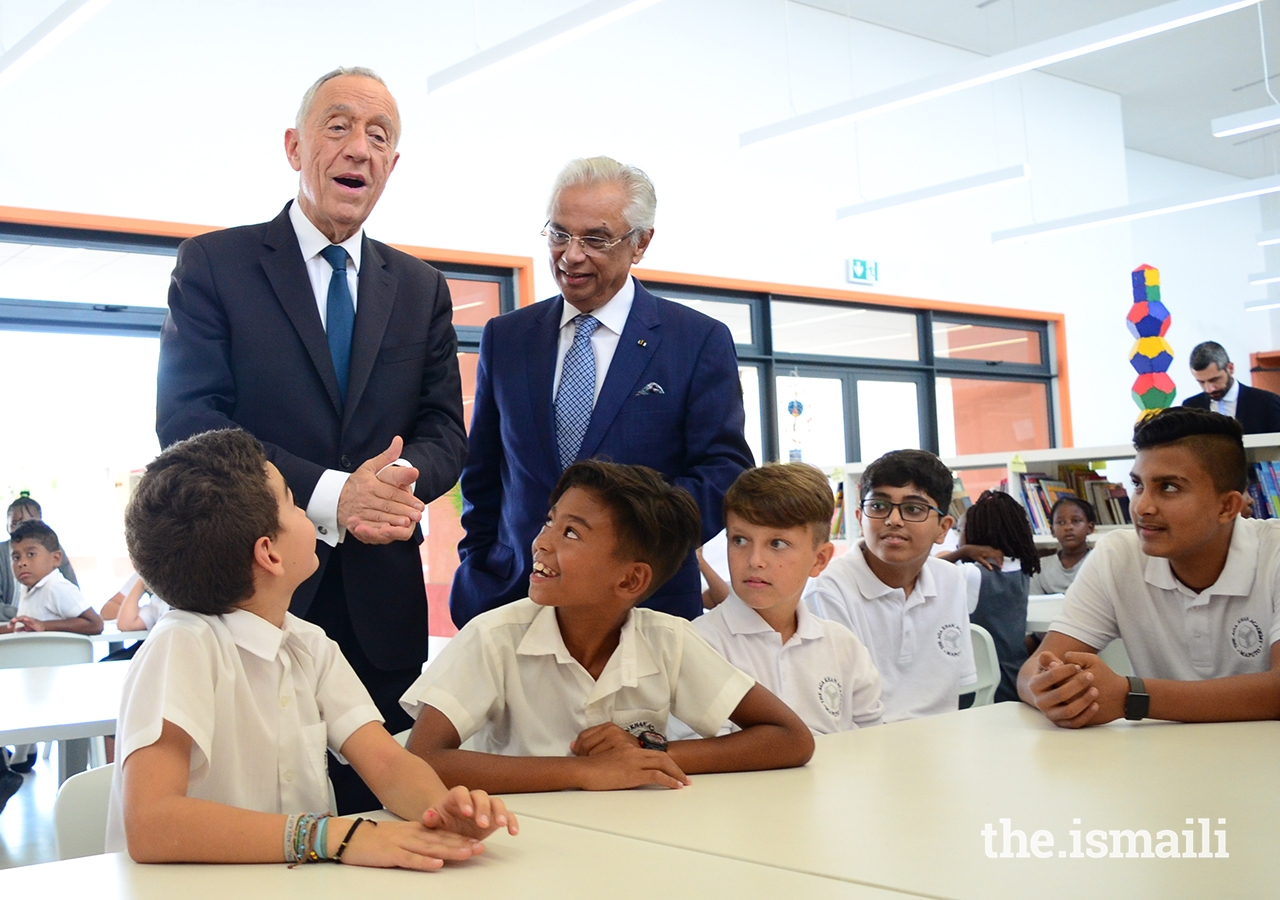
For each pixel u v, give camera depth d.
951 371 8.24
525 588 1.86
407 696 1.27
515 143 6.08
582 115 6.37
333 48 5.41
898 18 7.82
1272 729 1.36
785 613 1.71
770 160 7.23
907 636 2.14
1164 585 1.74
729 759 1.21
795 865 0.80
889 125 7.92
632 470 1.36
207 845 0.87
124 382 5.07
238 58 5.12
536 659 1.33
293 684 1.14
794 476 1.66
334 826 0.88
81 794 1.24
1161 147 10.65
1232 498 1.63
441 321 1.89
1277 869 0.77
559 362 1.96
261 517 1.08
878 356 7.89
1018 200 8.68
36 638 3.52
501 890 0.77
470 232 5.89
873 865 0.80
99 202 4.73
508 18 6.06
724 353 1.97
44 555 4.52
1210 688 1.43
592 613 1.34
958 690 2.17
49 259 4.75
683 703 1.35
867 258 7.71
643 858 0.84
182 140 4.95
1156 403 5.33
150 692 0.98
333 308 1.74
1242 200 11.52
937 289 8.11
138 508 1.08
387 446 1.74
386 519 1.52
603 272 1.87
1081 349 8.98
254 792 1.09
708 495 1.84
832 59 7.62
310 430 1.67
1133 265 9.73
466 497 2.06
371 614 1.66
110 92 4.78
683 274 6.76
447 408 1.84
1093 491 4.91
